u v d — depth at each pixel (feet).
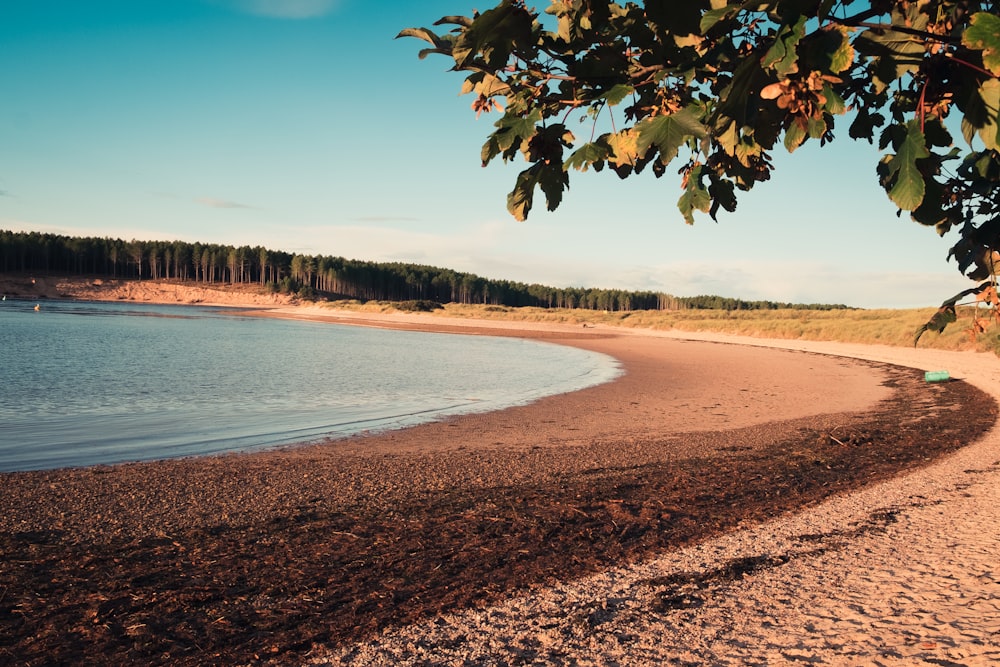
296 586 20.54
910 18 4.78
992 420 52.65
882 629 15.84
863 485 32.78
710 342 202.39
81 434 51.24
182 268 635.25
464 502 30.94
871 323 182.80
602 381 97.09
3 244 535.19
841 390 83.56
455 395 80.28
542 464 40.45
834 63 4.23
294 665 15.56
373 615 18.29
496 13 4.95
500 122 5.68
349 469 39.06
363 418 61.67
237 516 28.73
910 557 21.49
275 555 23.54
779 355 144.97
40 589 20.34
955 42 4.35
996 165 5.90
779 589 19.26
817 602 18.08
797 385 89.92
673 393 82.12
